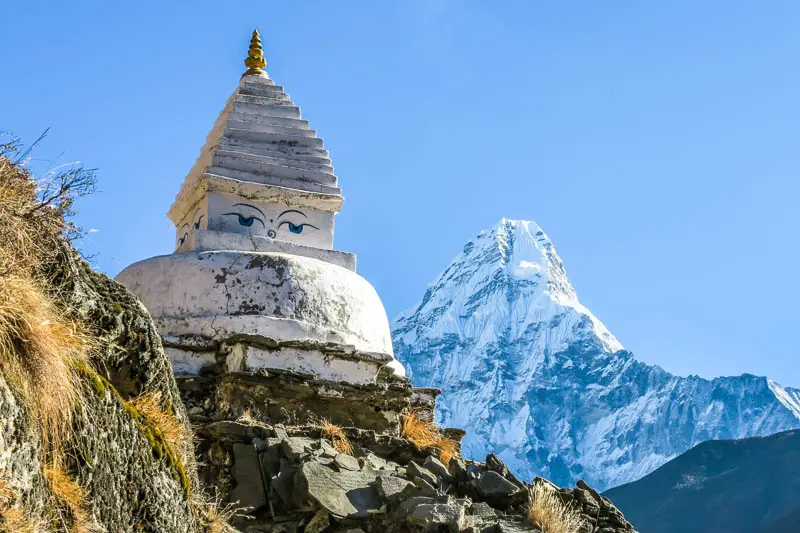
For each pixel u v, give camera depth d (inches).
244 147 1187.3
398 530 859.4
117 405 555.5
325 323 1051.9
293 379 983.6
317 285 1063.6
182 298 1035.3
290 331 1025.5
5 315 473.1
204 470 903.7
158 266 1063.0
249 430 917.8
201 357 1003.9
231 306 1032.8
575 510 943.7
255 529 870.4
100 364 587.8
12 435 453.1
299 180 1187.3
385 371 1052.5
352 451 965.8
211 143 1221.1
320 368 1007.6
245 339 986.1
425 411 1144.2
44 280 540.7
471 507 900.6
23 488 453.1
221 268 1047.6
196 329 1016.9
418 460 989.2
